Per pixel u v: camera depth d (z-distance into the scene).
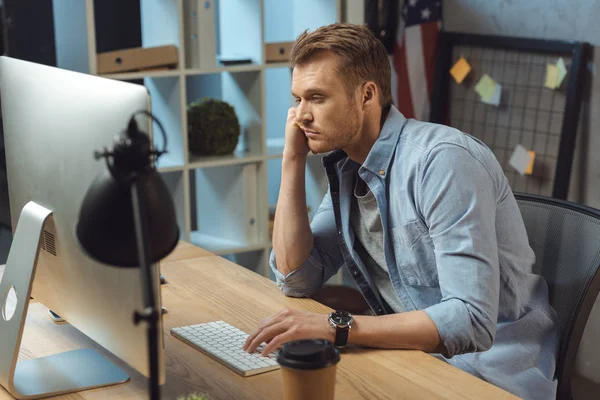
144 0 3.15
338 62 1.58
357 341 1.42
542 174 3.04
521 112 3.10
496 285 1.48
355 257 1.77
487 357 1.61
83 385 1.29
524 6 3.08
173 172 3.15
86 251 0.91
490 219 1.50
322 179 3.53
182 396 1.25
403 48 3.49
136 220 0.83
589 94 2.88
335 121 1.60
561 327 1.67
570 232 1.70
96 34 3.16
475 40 3.24
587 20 2.84
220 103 3.24
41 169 1.31
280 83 3.65
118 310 1.15
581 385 2.97
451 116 3.42
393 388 1.27
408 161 1.60
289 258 1.74
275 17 3.59
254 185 3.32
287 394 1.11
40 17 2.94
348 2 3.29
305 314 1.44
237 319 1.59
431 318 1.44
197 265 1.95
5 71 1.46
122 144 0.86
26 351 1.45
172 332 1.52
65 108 1.23
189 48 3.08
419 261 1.63
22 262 1.30
